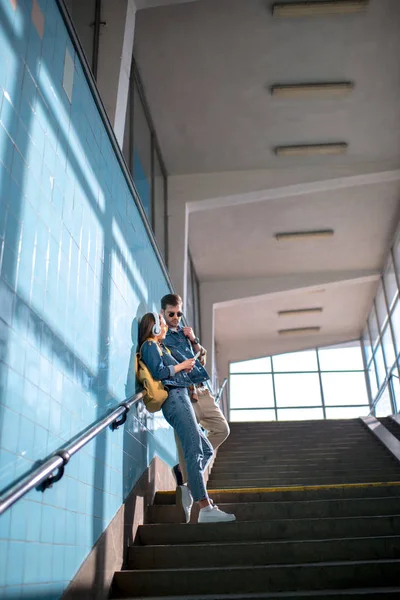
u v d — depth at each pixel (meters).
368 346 16.95
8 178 2.12
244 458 8.37
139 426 4.25
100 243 3.48
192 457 3.67
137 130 7.64
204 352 4.41
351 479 6.68
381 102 8.41
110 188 3.85
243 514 4.01
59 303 2.61
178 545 3.45
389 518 3.71
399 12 6.95
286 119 8.73
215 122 8.74
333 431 10.20
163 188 9.62
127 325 4.04
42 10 2.71
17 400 2.05
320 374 17.84
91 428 2.68
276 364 18.05
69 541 2.53
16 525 1.97
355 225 11.61
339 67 7.77
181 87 8.00
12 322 2.05
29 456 2.12
